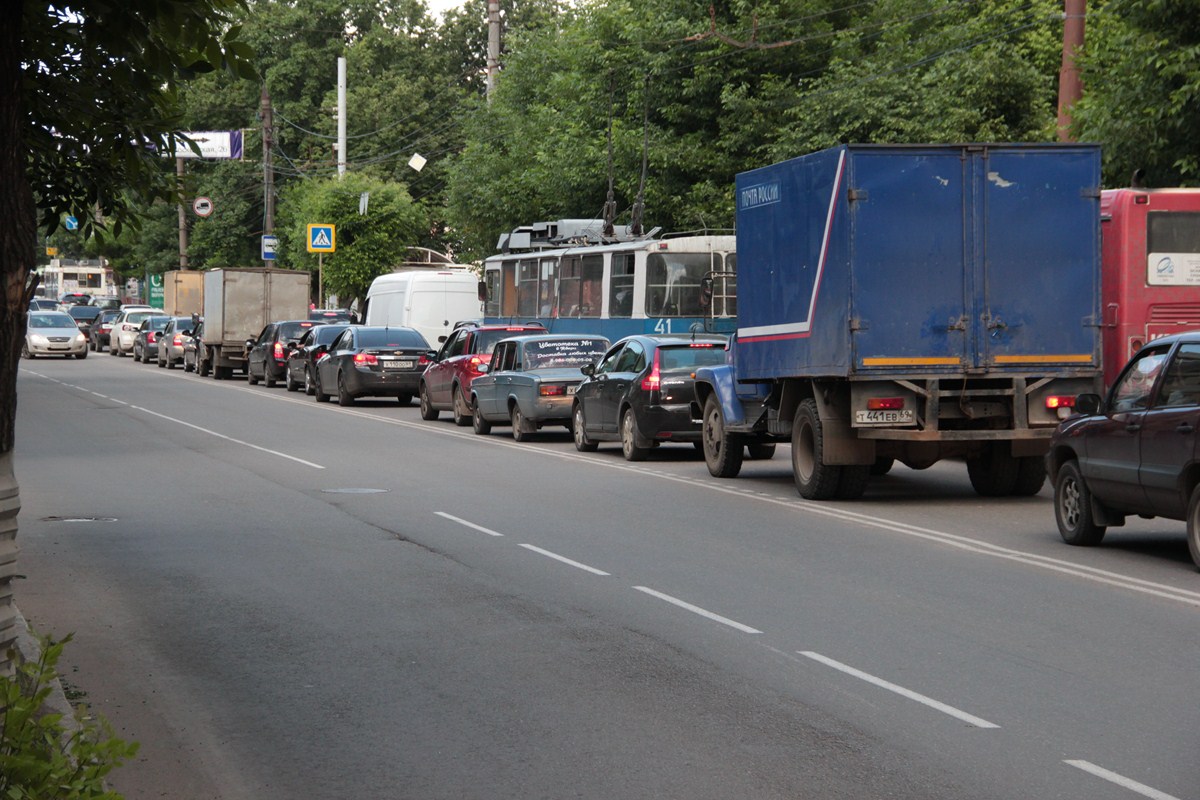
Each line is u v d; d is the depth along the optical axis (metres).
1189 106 22.73
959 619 10.61
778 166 18.89
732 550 14.04
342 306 77.50
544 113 53.47
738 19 45.81
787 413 19.16
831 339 17.50
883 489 19.92
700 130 46.38
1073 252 17.48
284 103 89.31
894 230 17.14
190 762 7.24
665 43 46.34
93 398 40.59
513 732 7.71
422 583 12.25
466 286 49.97
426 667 9.22
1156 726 7.70
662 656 9.45
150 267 97.44
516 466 22.89
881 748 7.32
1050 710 8.03
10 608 5.91
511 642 9.92
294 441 27.47
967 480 21.30
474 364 31.47
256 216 90.69
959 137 38.94
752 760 7.14
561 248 39.91
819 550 14.04
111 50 7.18
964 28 43.62
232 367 53.62
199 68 7.32
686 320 34.91
